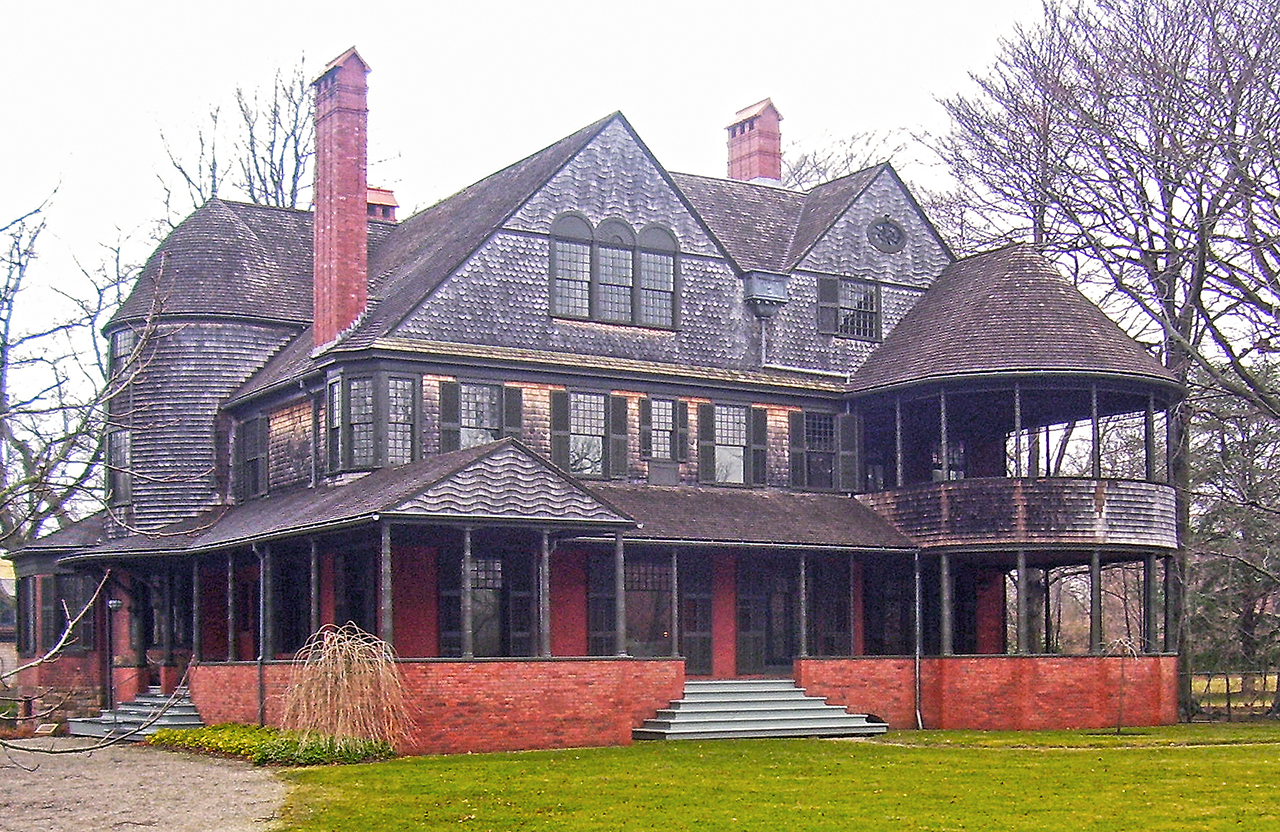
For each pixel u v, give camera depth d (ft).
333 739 79.10
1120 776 72.49
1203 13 117.91
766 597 108.58
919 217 122.11
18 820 61.67
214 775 74.33
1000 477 109.09
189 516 115.24
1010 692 101.71
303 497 101.30
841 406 114.83
